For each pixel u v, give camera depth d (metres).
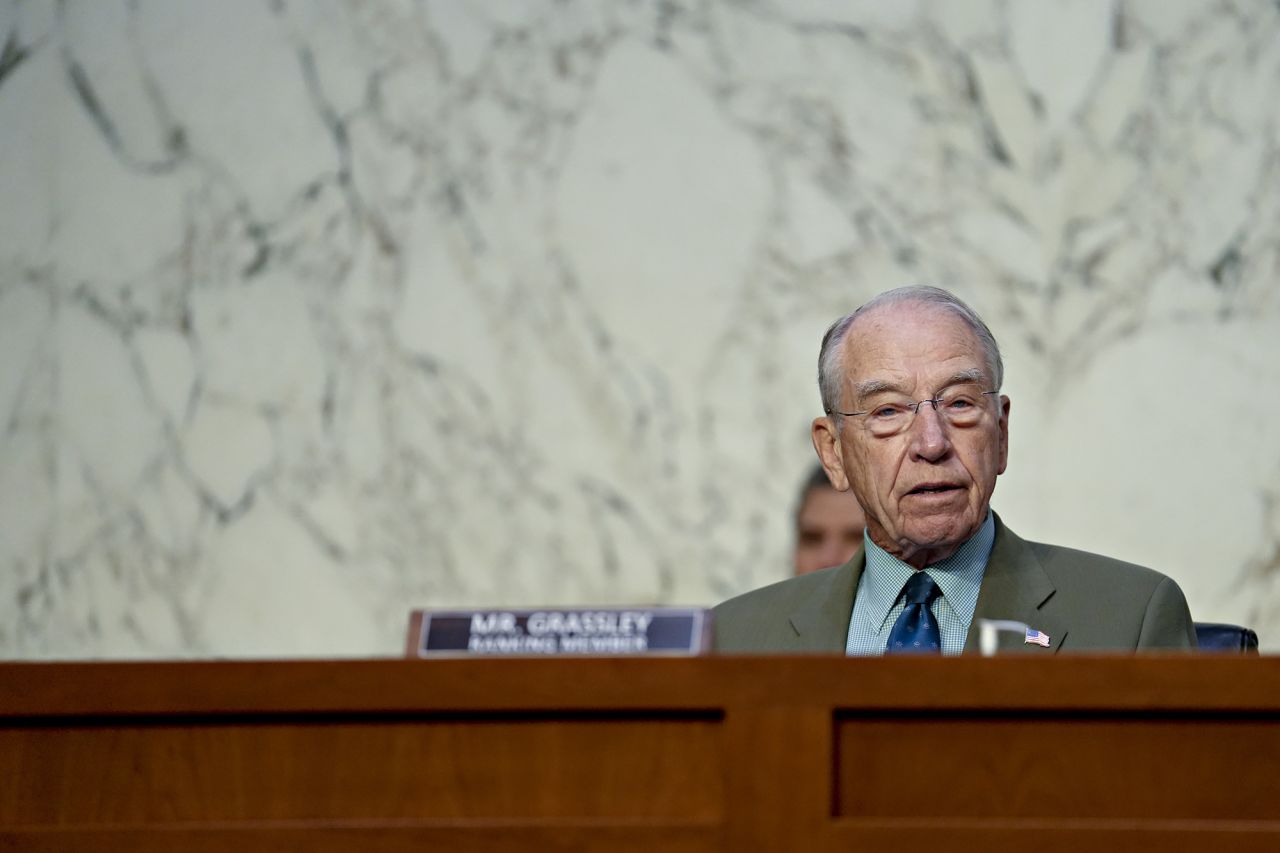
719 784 6.34
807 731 6.25
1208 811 6.09
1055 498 14.39
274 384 15.21
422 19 15.35
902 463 9.37
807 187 14.87
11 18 15.73
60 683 6.70
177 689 6.64
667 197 15.02
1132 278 14.46
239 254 15.34
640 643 6.64
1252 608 14.16
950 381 9.39
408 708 6.50
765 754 6.25
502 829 6.34
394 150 15.27
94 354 15.38
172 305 15.37
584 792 6.42
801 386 14.74
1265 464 14.25
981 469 9.37
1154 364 14.41
